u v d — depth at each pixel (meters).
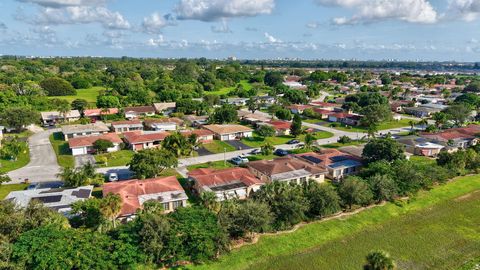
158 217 45.59
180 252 44.00
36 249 38.91
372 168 70.62
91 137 96.38
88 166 68.19
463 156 78.88
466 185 72.69
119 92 191.88
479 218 59.44
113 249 42.09
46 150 94.38
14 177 73.62
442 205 64.06
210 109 155.88
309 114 150.12
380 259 37.56
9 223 42.34
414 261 47.12
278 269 45.00
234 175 67.44
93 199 50.53
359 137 115.31
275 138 111.75
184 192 60.69
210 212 50.06
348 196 59.72
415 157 91.31
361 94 177.12
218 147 99.88
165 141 87.62
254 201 53.75
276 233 53.09
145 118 135.00
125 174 75.00
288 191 55.69
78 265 38.62
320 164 78.44
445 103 178.50
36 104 150.12
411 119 148.75
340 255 48.25
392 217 59.38
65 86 189.88
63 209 53.31
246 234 52.00
